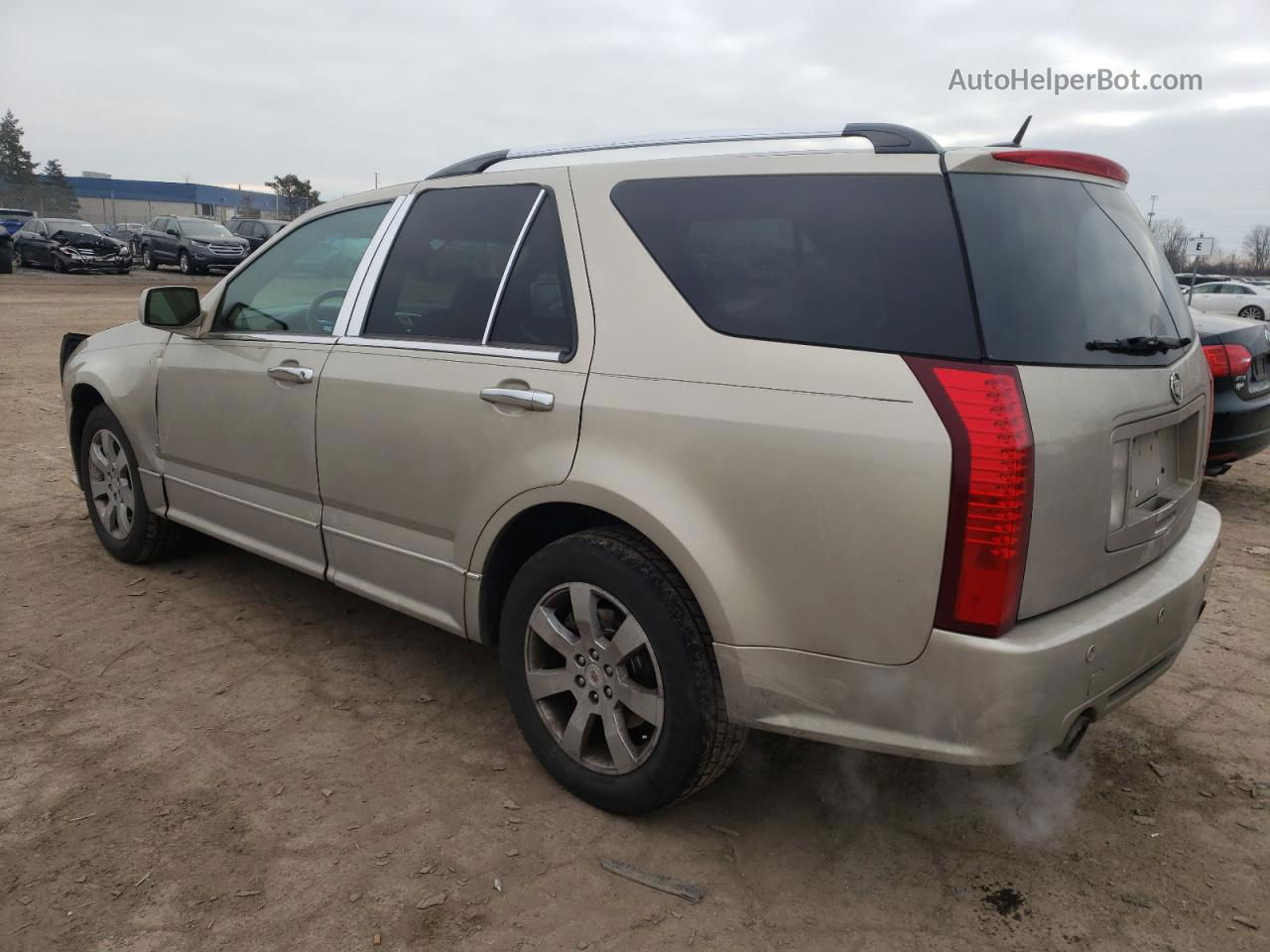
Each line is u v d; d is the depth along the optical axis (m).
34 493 5.84
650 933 2.29
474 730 3.21
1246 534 5.59
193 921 2.29
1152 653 2.47
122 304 18.67
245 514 3.81
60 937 2.22
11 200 66.81
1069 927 2.36
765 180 2.48
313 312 3.55
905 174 2.29
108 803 2.73
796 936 2.30
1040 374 2.14
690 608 2.44
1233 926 2.36
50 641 3.78
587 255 2.73
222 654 3.71
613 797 2.68
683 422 2.40
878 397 2.16
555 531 2.97
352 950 2.21
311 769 2.94
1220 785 2.97
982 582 2.06
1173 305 2.80
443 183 3.26
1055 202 2.41
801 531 2.24
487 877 2.47
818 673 2.28
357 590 3.38
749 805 2.84
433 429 2.97
